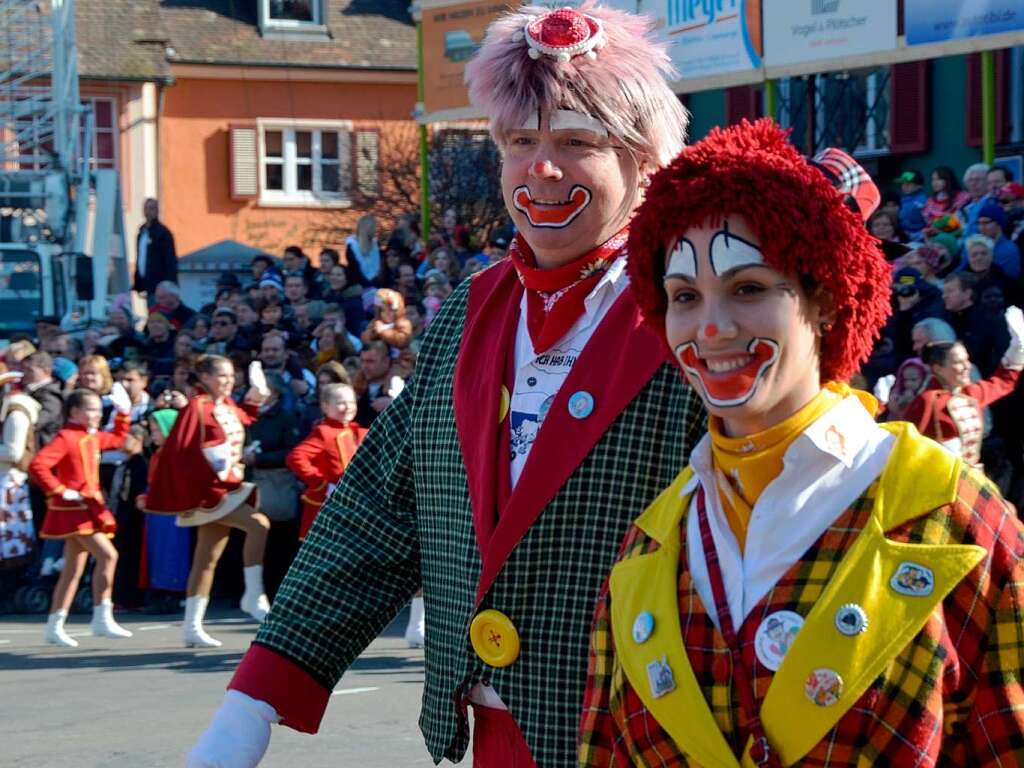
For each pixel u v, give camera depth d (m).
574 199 2.76
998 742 1.87
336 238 29.12
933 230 9.98
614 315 2.72
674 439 2.62
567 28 2.78
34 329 15.62
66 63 19.81
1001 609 1.88
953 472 1.92
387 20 30.12
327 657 2.85
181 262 23.62
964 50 10.95
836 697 1.85
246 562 9.70
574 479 2.65
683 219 1.99
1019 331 7.88
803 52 11.73
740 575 1.97
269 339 11.66
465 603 2.75
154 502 9.24
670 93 2.86
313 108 29.28
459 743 2.81
